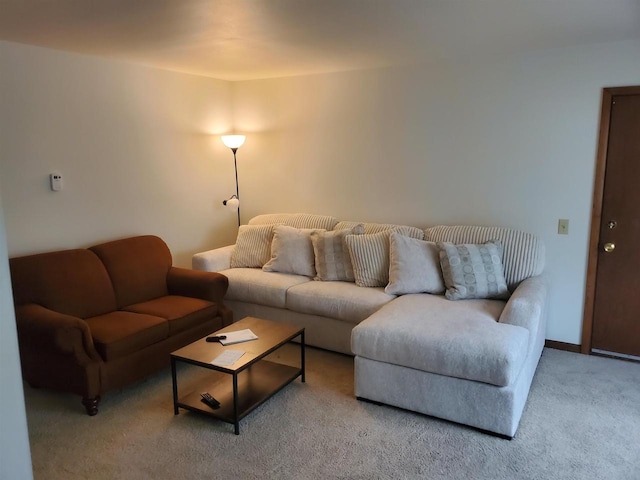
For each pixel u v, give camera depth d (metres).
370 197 4.30
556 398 2.87
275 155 4.75
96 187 3.67
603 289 3.48
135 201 3.99
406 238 3.52
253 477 2.20
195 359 2.59
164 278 3.83
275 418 2.70
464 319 2.80
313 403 2.86
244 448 2.42
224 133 4.84
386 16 2.55
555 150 3.48
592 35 2.99
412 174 4.06
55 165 3.38
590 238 3.44
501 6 2.38
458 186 3.88
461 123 3.79
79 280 3.23
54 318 2.70
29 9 2.37
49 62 3.28
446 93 3.81
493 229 3.57
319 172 4.53
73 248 3.54
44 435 2.54
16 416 0.79
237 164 5.00
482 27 2.78
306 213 4.67
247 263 4.25
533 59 3.45
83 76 3.50
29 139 3.21
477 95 3.69
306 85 4.45
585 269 3.49
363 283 3.62
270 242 4.25
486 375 2.42
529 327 2.71
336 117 4.35
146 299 3.66
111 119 3.73
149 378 3.23
